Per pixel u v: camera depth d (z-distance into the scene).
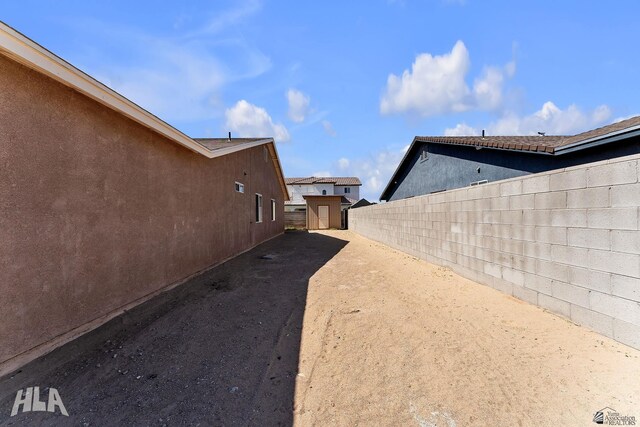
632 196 3.01
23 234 3.06
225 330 4.04
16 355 2.96
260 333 3.99
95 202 4.04
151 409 2.47
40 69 3.10
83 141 3.85
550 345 3.27
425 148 13.78
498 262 5.27
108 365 3.07
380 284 6.37
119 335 3.72
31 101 3.16
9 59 2.94
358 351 3.45
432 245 8.16
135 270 4.88
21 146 3.05
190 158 6.86
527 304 4.50
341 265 8.55
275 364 3.25
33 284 3.15
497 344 3.41
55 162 3.44
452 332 3.81
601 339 3.25
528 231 4.51
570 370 2.81
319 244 13.80
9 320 2.90
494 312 4.36
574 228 3.70
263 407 2.55
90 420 2.31
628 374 2.64
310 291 5.89
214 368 3.12
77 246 3.73
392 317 4.43
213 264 8.16
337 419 2.37
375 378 2.90
